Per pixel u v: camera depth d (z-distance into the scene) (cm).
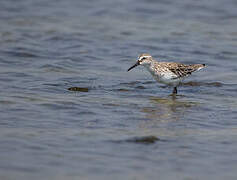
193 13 3038
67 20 2873
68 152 1208
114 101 1677
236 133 1388
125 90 1830
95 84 1883
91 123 1437
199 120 1501
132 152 1222
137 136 1327
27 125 1397
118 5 3172
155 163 1163
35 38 2512
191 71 1844
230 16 2989
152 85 1917
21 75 1947
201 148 1266
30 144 1248
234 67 2170
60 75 1981
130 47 2439
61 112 1528
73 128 1387
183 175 1103
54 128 1381
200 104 1678
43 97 1678
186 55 2331
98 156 1191
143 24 2831
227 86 1911
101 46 2441
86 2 3228
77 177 1075
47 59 2200
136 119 1491
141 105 1647
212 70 2131
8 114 1482
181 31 2708
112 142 1282
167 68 1802
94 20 2892
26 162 1139
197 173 1116
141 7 3127
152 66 1844
